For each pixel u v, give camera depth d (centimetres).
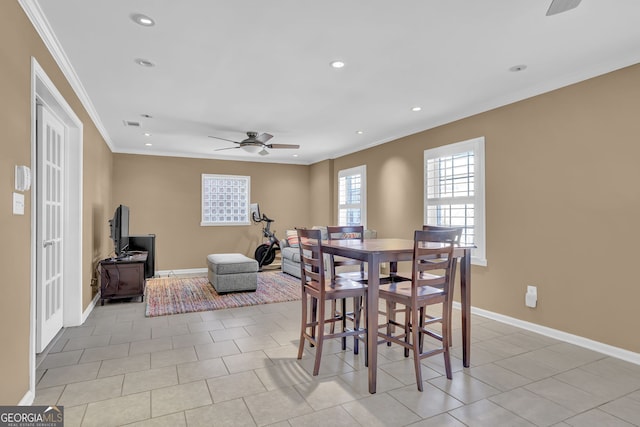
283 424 202
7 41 190
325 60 309
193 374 264
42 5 226
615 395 237
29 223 222
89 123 437
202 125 525
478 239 427
